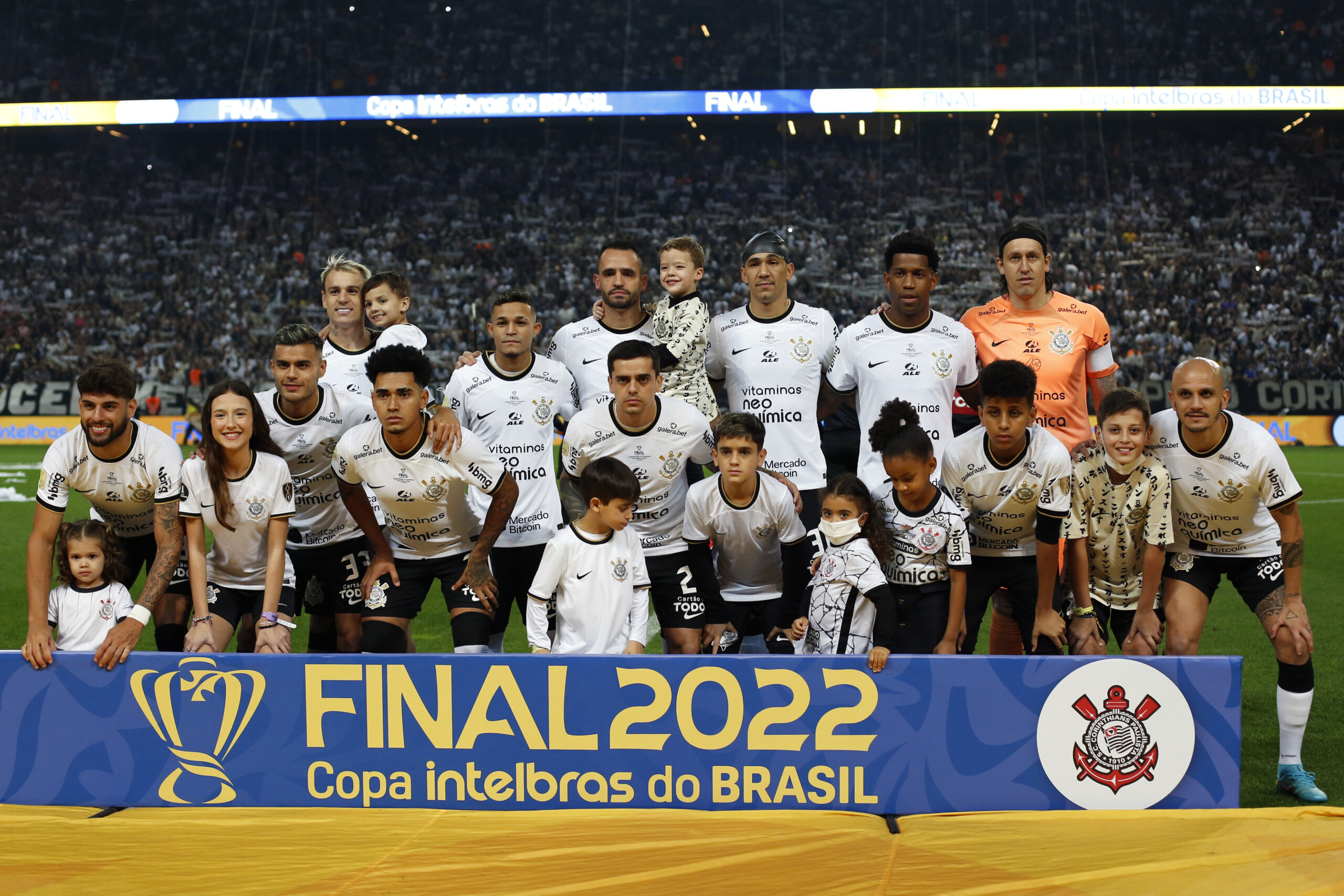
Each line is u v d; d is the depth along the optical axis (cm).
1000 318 521
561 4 3022
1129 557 438
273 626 422
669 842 328
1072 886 289
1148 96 2616
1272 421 2144
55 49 3042
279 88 3042
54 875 305
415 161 3083
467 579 447
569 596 421
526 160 3084
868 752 357
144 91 3045
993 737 355
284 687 365
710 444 468
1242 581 436
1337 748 461
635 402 432
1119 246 2850
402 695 363
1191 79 2928
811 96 2670
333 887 296
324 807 366
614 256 505
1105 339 519
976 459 426
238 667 366
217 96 3048
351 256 2902
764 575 478
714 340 532
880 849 319
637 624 426
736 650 495
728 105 2686
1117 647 654
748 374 516
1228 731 350
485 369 504
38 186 3034
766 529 454
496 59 3039
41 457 1961
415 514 450
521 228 2977
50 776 373
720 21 3012
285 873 306
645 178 3053
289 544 489
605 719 359
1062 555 462
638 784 361
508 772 362
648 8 3016
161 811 365
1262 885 287
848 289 2781
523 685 360
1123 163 3008
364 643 449
